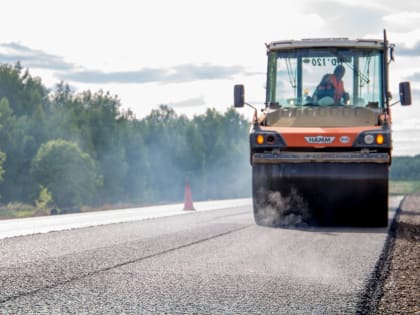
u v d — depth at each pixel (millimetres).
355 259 7262
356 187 11000
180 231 10469
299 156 11125
